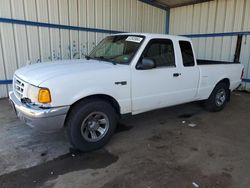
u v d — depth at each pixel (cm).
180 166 294
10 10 583
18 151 323
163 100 399
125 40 388
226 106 594
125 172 277
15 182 254
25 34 620
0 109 511
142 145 352
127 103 348
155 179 264
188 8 931
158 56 382
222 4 816
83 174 271
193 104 592
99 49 428
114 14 812
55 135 377
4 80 609
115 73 326
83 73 300
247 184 258
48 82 276
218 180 265
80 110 304
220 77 505
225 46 830
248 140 380
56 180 259
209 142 369
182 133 404
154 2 939
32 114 274
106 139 338
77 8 707
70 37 712
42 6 635
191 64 440
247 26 764
